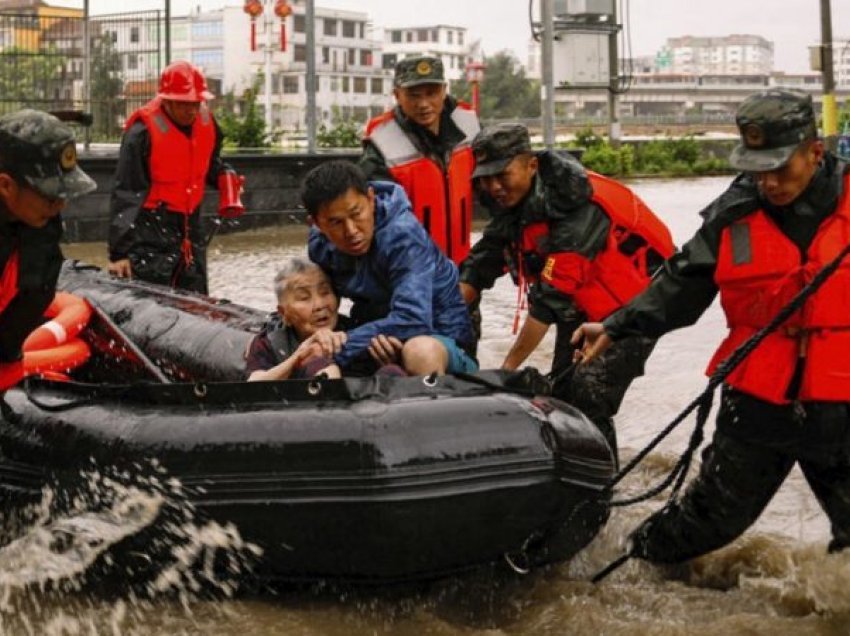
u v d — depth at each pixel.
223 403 4.67
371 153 6.71
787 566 5.07
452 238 6.74
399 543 4.42
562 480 4.58
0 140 4.16
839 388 4.24
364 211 5.04
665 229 5.73
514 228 5.71
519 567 4.76
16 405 5.24
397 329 5.04
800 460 4.50
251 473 4.46
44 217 4.29
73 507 4.88
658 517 4.96
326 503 4.38
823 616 4.52
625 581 5.00
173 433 4.62
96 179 16.92
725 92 109.25
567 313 5.58
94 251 15.98
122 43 19.30
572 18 32.72
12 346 4.73
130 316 6.20
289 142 32.47
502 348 9.20
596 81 33.16
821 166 4.22
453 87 95.12
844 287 4.20
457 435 4.46
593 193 5.51
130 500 4.66
